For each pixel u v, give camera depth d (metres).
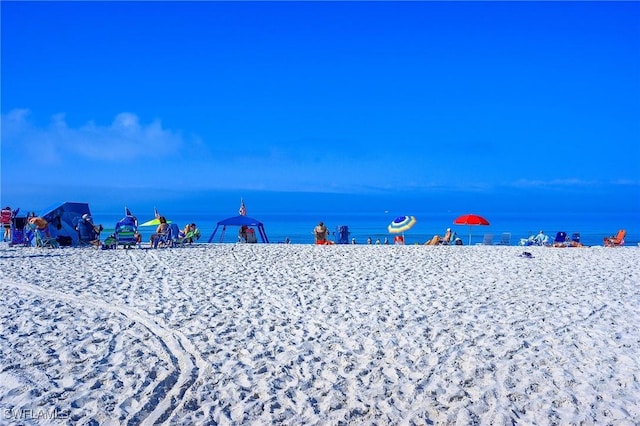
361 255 14.76
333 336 6.39
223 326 6.78
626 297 8.77
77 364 5.34
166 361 5.44
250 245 18.91
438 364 5.44
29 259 13.69
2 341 6.06
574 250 16.89
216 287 9.49
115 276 10.76
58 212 17.81
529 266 12.52
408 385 4.90
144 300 8.34
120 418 4.20
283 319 7.17
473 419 4.23
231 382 4.93
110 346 5.92
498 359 5.59
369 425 4.15
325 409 4.40
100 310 7.64
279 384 4.91
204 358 5.59
